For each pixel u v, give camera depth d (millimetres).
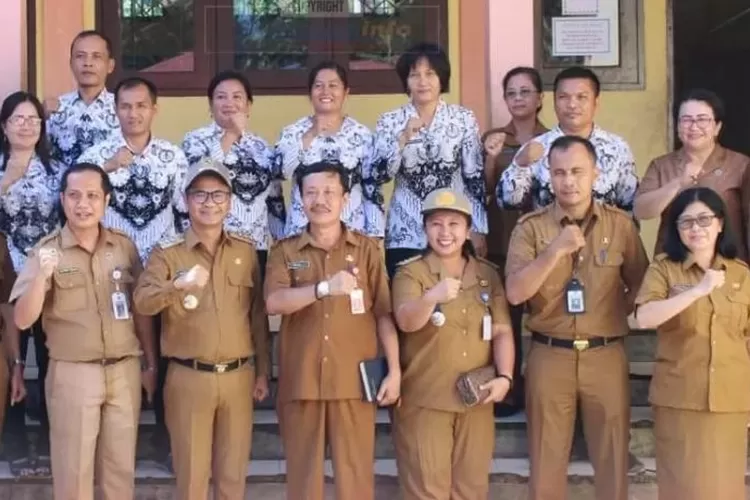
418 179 4801
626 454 4160
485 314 4105
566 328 4090
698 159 4504
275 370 5352
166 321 4105
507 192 4613
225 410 4094
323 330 4059
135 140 4547
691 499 3943
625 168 4598
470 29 6094
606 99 6359
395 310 4070
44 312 4090
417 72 4789
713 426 3924
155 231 4551
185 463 4066
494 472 4715
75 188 4004
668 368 3986
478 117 6066
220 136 4793
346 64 6297
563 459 4184
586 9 6297
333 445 4113
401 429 4152
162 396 4566
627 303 4207
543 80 6285
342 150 4754
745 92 9156
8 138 4656
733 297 3916
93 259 4082
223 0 6277
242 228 4766
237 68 6305
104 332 4047
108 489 4102
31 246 4637
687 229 3908
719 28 8859
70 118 5016
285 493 4660
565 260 4098
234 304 4090
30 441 4750
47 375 4109
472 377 4012
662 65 6344
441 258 4125
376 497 4711
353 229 4438
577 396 4152
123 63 6242
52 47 6082
